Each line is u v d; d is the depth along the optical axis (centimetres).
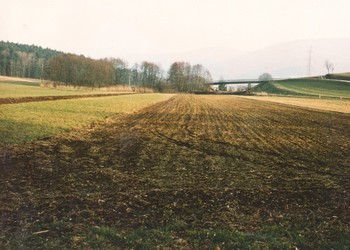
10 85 9344
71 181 1381
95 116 3522
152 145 2205
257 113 4753
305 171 1658
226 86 19262
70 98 5728
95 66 12306
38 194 1219
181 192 1286
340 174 1614
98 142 2228
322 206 1189
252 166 1728
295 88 14700
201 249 871
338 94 12019
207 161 1806
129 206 1135
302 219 1074
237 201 1212
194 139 2480
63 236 912
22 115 3055
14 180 1371
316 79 17012
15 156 1736
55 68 11988
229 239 924
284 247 888
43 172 1493
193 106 5903
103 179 1421
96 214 1062
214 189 1330
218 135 2698
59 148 1978
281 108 5747
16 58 17825
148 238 920
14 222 988
